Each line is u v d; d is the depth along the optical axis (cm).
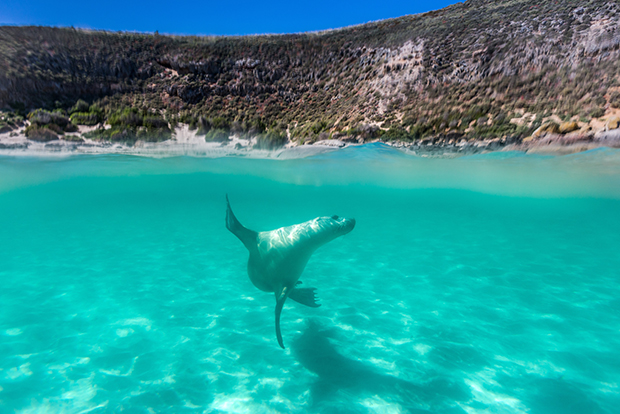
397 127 1797
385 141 1741
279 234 367
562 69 1622
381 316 598
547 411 345
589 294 709
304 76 2533
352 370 422
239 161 2252
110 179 3172
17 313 604
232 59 2603
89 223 1848
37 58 2120
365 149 1766
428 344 492
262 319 586
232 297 700
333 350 474
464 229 1659
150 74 2445
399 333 528
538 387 387
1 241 1304
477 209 3241
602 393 374
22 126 1870
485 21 2148
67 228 1652
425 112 1814
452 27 2230
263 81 2517
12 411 341
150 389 380
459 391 379
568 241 1327
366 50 2452
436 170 2350
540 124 1472
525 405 354
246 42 2744
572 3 1928
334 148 1819
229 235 1473
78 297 693
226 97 2445
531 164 1828
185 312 616
